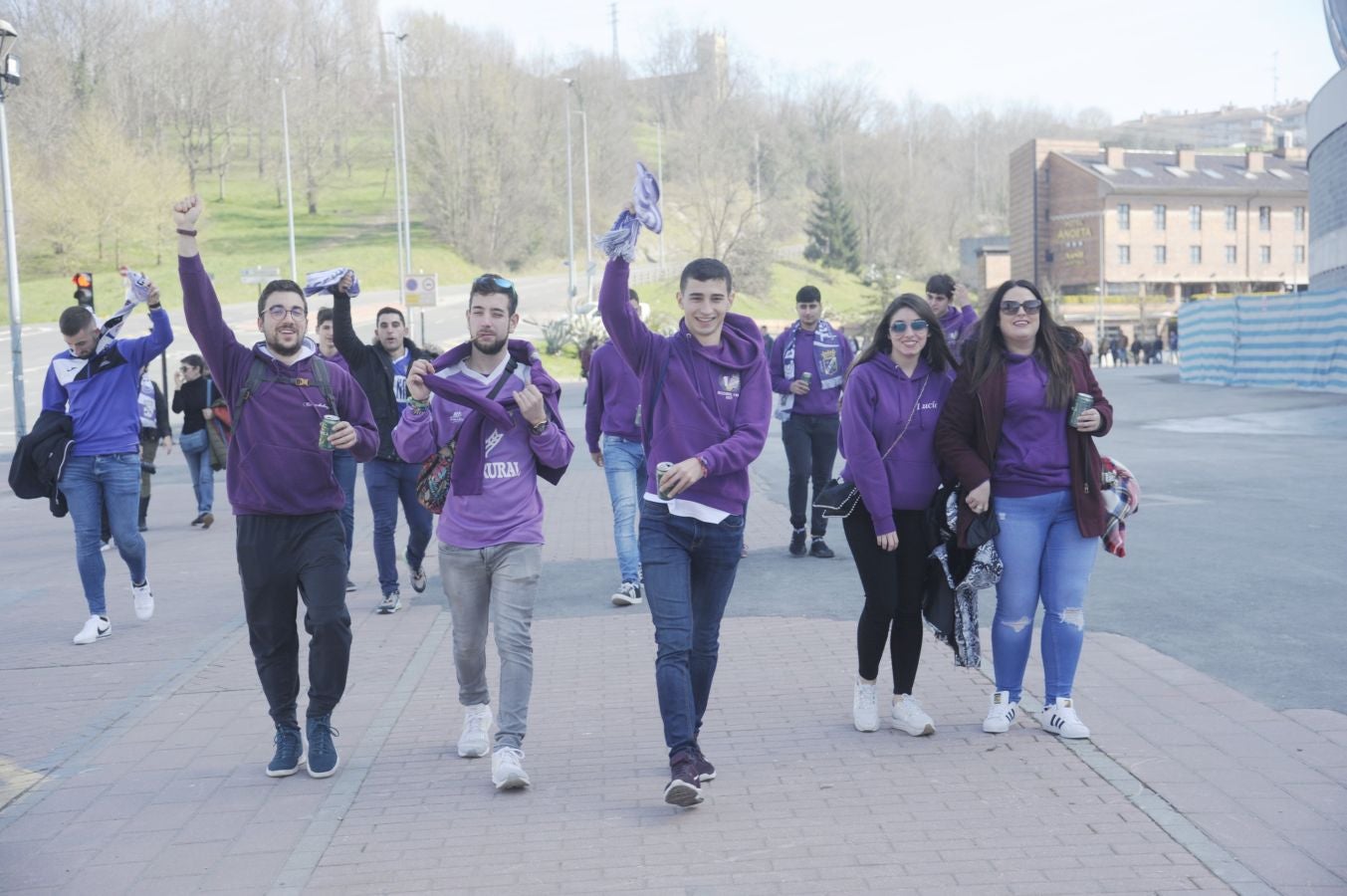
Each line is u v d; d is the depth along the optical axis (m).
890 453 4.91
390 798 4.46
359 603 8.20
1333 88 28.12
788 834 3.96
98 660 6.88
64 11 92.88
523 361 4.79
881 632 4.97
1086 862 3.66
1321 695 5.32
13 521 14.35
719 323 4.45
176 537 12.16
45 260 74.12
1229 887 3.47
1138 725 4.96
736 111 112.94
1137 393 27.78
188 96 97.38
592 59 110.00
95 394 7.39
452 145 88.69
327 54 115.94
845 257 105.94
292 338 4.72
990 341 4.86
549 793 4.45
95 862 3.97
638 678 6.04
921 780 4.43
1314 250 30.50
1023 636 4.95
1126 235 80.00
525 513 4.71
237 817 4.33
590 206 98.44
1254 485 12.15
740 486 4.46
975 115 149.25
